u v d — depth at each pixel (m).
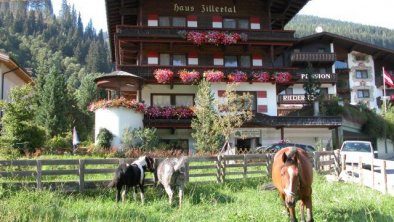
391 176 16.78
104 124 27.84
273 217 9.91
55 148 24.34
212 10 35.12
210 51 34.59
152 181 14.79
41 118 38.06
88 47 162.88
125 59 39.03
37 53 135.62
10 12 179.25
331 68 52.16
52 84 39.44
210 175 16.55
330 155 20.41
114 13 35.81
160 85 33.06
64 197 13.08
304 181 8.49
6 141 20.50
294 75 34.06
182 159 12.77
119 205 11.88
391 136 44.03
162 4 34.53
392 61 63.12
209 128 26.47
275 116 32.59
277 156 9.63
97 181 14.12
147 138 26.89
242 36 33.28
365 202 11.31
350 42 56.62
